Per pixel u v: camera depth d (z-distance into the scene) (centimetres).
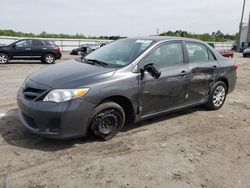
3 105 634
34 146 429
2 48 1669
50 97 403
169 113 578
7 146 425
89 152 418
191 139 486
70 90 405
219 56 650
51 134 404
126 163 392
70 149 424
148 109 499
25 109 419
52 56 1792
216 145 469
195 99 591
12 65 1598
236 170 391
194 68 568
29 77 471
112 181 348
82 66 482
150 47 502
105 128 452
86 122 421
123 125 485
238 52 4359
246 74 1407
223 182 360
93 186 336
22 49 1711
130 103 469
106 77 438
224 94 669
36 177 349
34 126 422
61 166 377
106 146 440
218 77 632
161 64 515
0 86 887
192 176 369
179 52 552
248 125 574
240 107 707
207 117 607
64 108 398
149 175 365
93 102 420
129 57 488
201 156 426
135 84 466
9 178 344
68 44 3522
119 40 585
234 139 498
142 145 451
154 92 497
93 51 582
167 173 372
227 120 597
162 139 479
